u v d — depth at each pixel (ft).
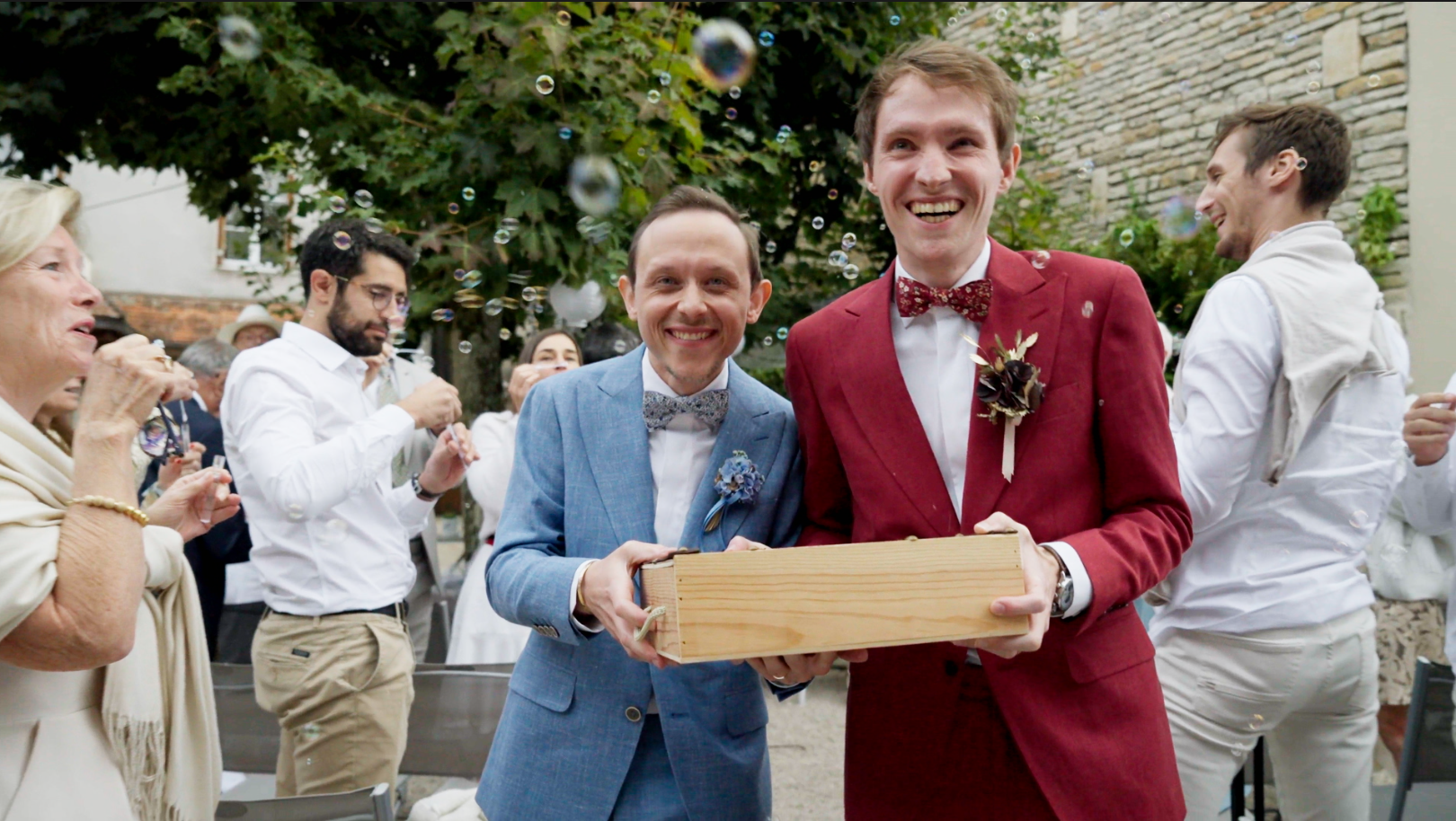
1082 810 4.96
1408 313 20.95
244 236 24.20
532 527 5.80
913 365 5.64
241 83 18.07
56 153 20.81
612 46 14.34
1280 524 6.86
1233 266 19.58
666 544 5.67
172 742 5.73
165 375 5.25
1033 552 4.55
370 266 8.73
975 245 5.50
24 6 17.87
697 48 10.94
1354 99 22.11
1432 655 10.37
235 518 11.16
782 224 20.62
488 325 18.52
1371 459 6.88
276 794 8.82
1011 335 5.34
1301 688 6.79
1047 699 5.10
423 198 15.74
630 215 14.58
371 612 8.41
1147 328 5.32
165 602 5.77
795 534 5.91
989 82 5.29
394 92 18.99
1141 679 5.32
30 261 5.21
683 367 5.61
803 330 5.92
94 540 4.87
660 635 4.25
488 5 14.78
